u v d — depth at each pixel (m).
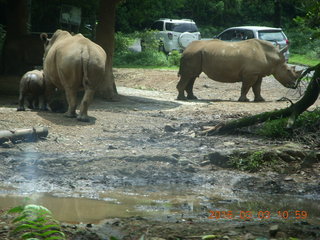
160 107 20.75
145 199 9.70
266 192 10.47
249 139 14.65
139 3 37.31
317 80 14.29
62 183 10.56
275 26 53.38
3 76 27.22
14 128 14.05
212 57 23.08
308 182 11.06
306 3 16.48
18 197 9.57
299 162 12.12
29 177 10.84
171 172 11.50
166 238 7.17
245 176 11.34
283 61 23.08
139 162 11.91
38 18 38.25
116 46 42.47
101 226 7.77
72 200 9.48
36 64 27.62
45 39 17.66
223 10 57.38
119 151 12.79
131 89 27.42
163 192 10.23
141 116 18.16
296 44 48.12
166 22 45.62
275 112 14.92
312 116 14.84
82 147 13.27
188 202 9.56
